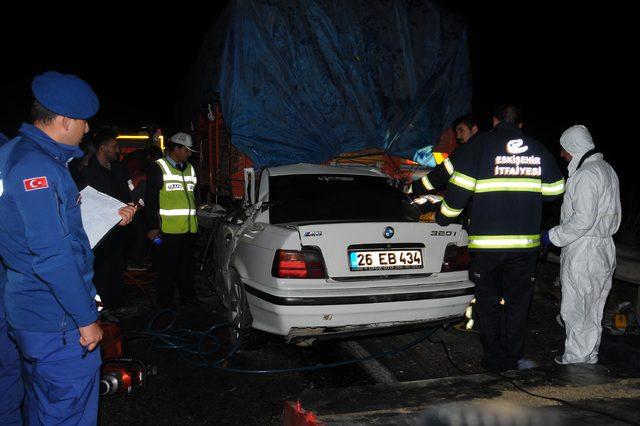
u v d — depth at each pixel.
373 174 5.20
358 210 4.62
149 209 5.39
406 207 4.80
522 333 3.97
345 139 6.53
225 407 3.48
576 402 2.94
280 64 6.27
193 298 5.89
